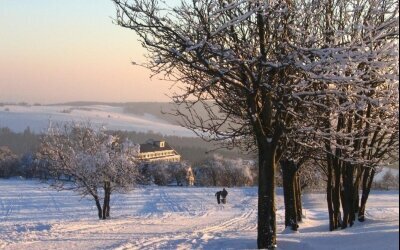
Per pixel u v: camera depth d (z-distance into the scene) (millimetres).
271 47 12766
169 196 73812
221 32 12117
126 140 44156
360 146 17109
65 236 19891
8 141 177500
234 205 60969
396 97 11750
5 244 17203
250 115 13242
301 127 13047
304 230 24078
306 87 12203
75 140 42281
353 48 11141
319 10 12484
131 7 12453
